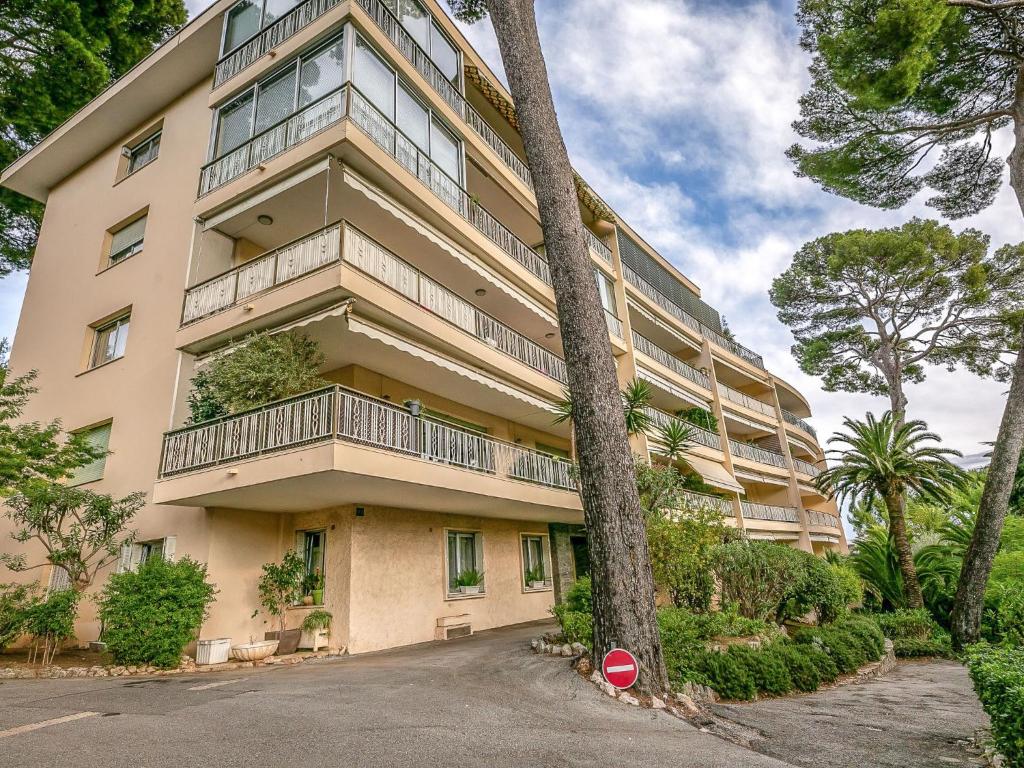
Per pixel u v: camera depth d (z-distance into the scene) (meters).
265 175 12.25
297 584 11.84
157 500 10.86
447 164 15.32
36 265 17.88
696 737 5.59
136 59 21.14
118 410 13.29
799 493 35.16
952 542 23.16
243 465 9.85
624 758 4.75
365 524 12.17
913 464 21.53
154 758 4.44
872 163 18.94
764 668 8.64
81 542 11.20
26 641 12.43
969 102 17.30
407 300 11.90
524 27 10.65
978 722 7.02
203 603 10.05
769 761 5.03
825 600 13.04
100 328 15.16
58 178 18.88
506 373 15.06
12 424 15.44
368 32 12.82
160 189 15.04
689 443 20.62
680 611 10.22
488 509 14.52
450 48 16.97
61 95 19.08
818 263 32.66
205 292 12.41
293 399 9.72
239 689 7.19
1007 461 16.17
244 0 14.64
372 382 13.52
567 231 9.27
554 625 14.55
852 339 33.06
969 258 29.11
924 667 14.07
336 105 11.84
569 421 17.58
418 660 9.34
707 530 11.96
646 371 23.02
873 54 15.46
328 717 5.62
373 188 12.17
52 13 17.62
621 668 6.52
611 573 7.44
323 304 10.86
